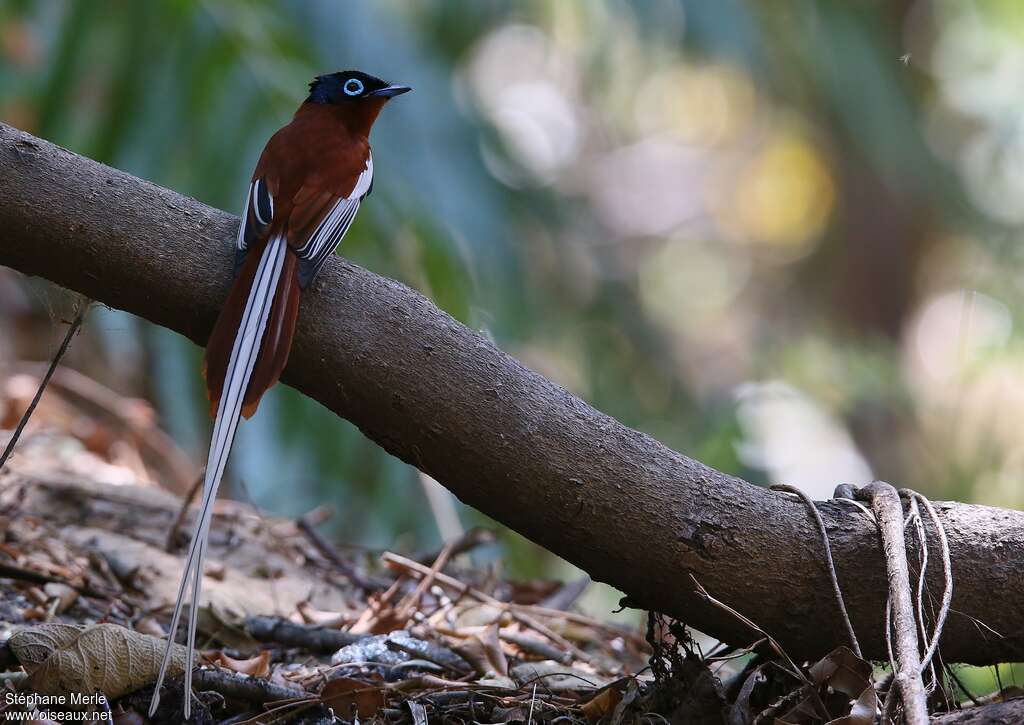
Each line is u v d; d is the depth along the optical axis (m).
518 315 14.55
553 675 6.68
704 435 17.45
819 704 5.34
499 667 6.93
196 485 8.45
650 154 35.34
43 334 13.27
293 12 13.48
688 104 32.25
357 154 6.39
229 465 11.90
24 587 7.37
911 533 5.80
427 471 5.92
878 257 28.17
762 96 21.52
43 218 5.58
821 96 21.52
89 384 11.77
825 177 29.81
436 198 13.73
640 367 20.72
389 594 8.23
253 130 11.61
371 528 11.80
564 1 19.22
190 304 5.74
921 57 24.34
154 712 5.12
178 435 11.60
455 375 5.67
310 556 9.18
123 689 5.75
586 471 5.70
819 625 5.80
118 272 5.69
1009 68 23.23
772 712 5.45
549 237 18.38
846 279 28.70
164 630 7.26
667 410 20.14
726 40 18.33
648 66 21.31
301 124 6.56
